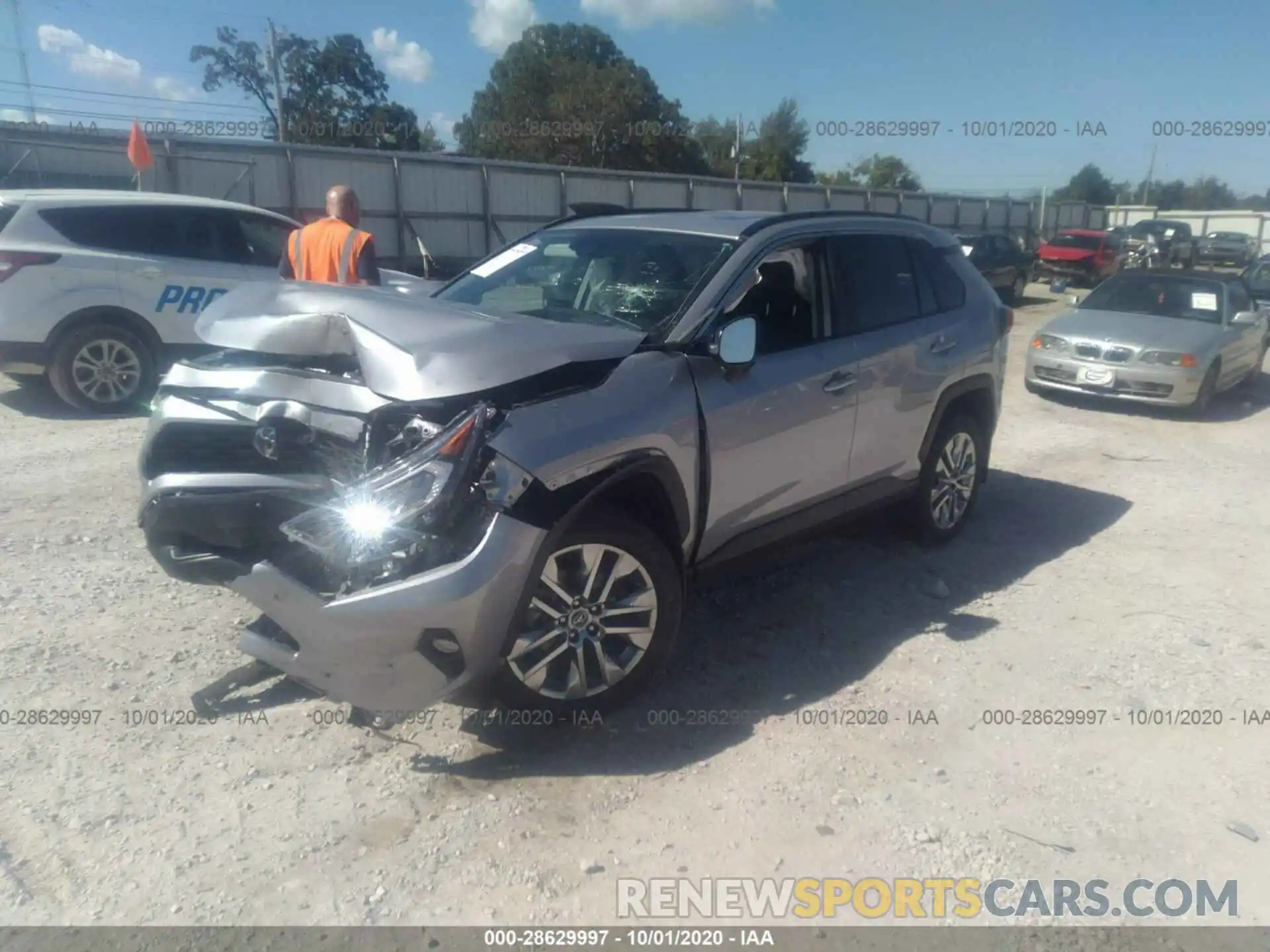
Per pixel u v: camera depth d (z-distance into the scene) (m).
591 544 3.55
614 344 3.78
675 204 29.36
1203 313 10.98
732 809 3.32
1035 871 3.08
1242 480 7.77
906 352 5.07
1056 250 29.53
